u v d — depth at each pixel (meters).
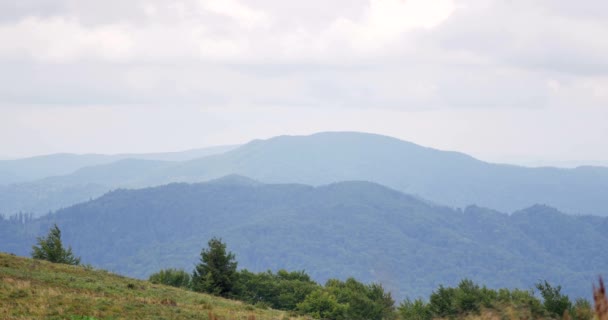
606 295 9.48
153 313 47.31
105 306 46.28
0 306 41.75
